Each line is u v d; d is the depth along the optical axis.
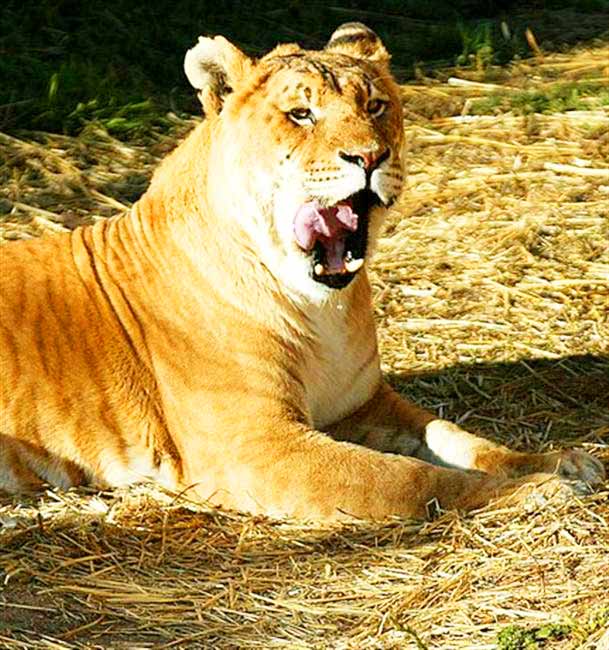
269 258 10.43
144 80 20.02
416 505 9.94
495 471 10.40
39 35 20.73
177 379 10.58
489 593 8.93
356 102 10.13
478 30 21.81
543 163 17.39
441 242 15.49
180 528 10.00
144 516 10.16
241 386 10.42
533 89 19.83
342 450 10.13
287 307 10.55
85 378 10.69
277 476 10.13
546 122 18.66
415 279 14.68
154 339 10.70
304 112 10.16
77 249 11.14
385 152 10.09
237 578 9.35
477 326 13.64
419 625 8.67
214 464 10.35
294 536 9.86
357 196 10.32
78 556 9.66
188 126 18.83
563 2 23.45
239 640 8.66
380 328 13.70
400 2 23.27
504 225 15.77
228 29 21.81
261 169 10.26
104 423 10.64
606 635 8.13
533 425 11.73
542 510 9.72
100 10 21.52
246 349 10.48
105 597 9.13
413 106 19.45
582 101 19.30
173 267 10.76
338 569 9.39
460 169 17.41
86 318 10.83
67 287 10.95
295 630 8.76
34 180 17.25
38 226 16.05
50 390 10.66
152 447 10.64
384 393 11.34
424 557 9.44
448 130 18.64
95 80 19.34
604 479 10.19
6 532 9.90
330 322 10.77
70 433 10.64
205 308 10.60
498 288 14.38
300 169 10.06
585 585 8.91
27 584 9.30
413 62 21.28
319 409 10.96
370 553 9.54
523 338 13.39
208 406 10.45
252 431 10.32
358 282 10.98
